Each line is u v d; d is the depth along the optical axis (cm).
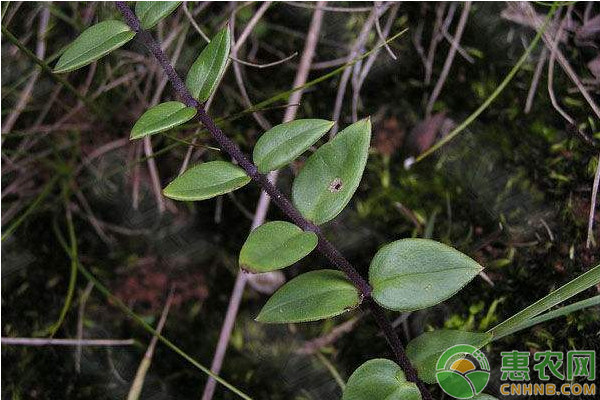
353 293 33
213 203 43
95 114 43
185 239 42
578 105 40
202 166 34
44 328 41
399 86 42
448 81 41
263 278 41
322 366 40
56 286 42
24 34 43
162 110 33
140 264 42
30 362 41
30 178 43
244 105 42
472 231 40
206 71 34
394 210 41
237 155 33
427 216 40
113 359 41
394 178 41
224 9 42
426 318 39
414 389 34
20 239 42
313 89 42
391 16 41
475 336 34
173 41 43
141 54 43
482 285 39
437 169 41
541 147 40
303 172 34
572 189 39
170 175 43
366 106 42
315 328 40
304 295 33
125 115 43
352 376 34
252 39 42
